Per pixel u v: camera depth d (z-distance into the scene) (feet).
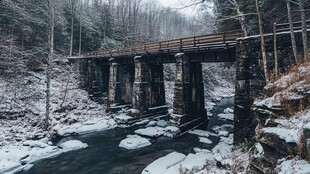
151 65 105.81
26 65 109.81
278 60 52.31
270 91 36.40
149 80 104.68
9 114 80.74
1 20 104.06
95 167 58.08
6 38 98.27
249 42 57.47
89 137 83.30
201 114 94.84
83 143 74.84
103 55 121.90
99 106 117.91
